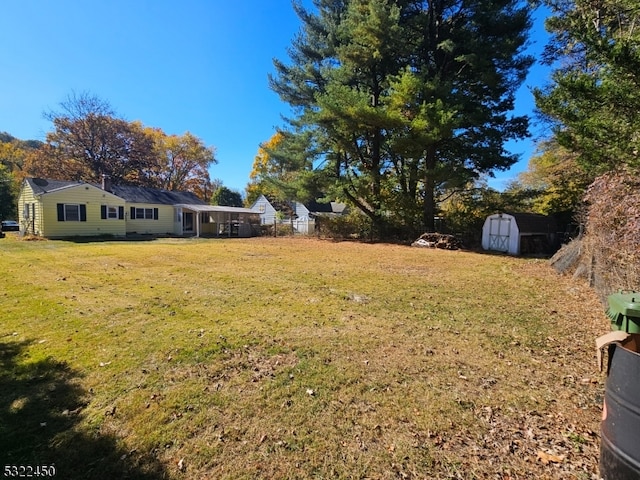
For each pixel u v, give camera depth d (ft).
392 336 12.93
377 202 61.93
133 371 9.79
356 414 7.88
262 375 9.70
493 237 49.06
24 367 9.93
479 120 49.08
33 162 88.84
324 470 6.17
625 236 14.70
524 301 18.57
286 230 76.18
